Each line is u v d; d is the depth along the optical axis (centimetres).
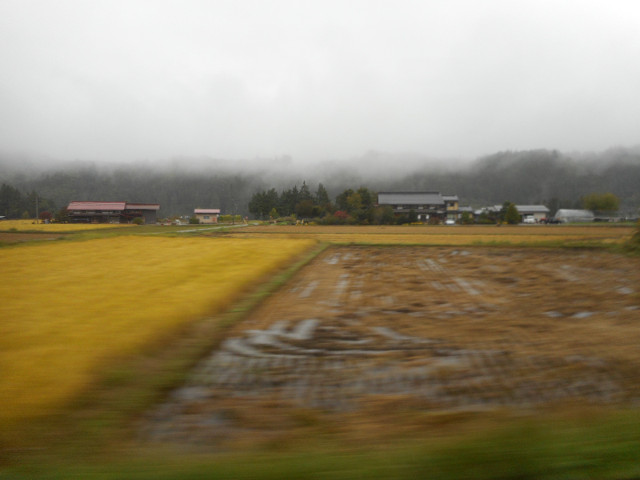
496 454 290
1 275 1502
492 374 618
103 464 333
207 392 557
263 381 602
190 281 1376
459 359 696
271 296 1316
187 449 388
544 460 278
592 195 13575
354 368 660
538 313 1070
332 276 1809
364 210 11300
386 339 834
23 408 450
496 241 3650
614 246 3028
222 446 395
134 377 573
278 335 862
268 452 366
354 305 1183
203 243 3262
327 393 554
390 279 1719
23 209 16638
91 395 505
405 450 321
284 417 473
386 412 484
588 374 610
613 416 378
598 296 1299
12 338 688
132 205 12562
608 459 277
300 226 9000
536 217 14175
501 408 491
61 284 1295
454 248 3359
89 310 909
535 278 1722
